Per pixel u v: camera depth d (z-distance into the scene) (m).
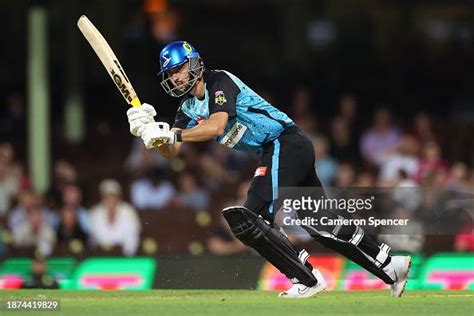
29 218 38.41
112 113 52.91
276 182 23.19
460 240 29.17
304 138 23.52
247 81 55.72
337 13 60.44
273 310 20.95
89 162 46.84
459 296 23.56
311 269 23.48
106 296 24.28
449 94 56.62
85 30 23.45
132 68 54.28
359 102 54.53
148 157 43.38
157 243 37.25
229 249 36.34
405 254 27.27
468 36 61.12
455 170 43.03
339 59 56.62
